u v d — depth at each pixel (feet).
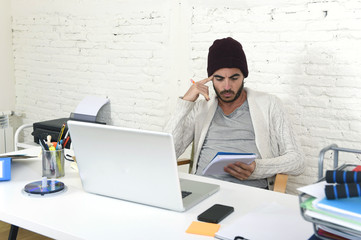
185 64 10.14
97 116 11.96
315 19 8.25
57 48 12.54
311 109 8.55
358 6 7.75
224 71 7.30
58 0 12.23
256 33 8.99
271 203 4.46
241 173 6.10
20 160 6.26
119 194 4.59
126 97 11.32
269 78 8.96
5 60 13.47
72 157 6.11
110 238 3.62
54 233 3.83
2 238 8.66
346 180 2.80
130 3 10.83
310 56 8.41
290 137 7.25
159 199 4.33
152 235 3.70
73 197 4.68
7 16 13.38
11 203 4.44
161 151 4.06
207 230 3.80
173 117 7.41
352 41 7.91
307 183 8.74
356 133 8.09
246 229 3.76
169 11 10.19
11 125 13.79
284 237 3.58
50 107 13.05
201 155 7.63
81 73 12.13
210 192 4.86
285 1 8.54
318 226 2.89
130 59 11.07
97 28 11.56
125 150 4.28
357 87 7.98
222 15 9.39
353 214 2.55
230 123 7.55
